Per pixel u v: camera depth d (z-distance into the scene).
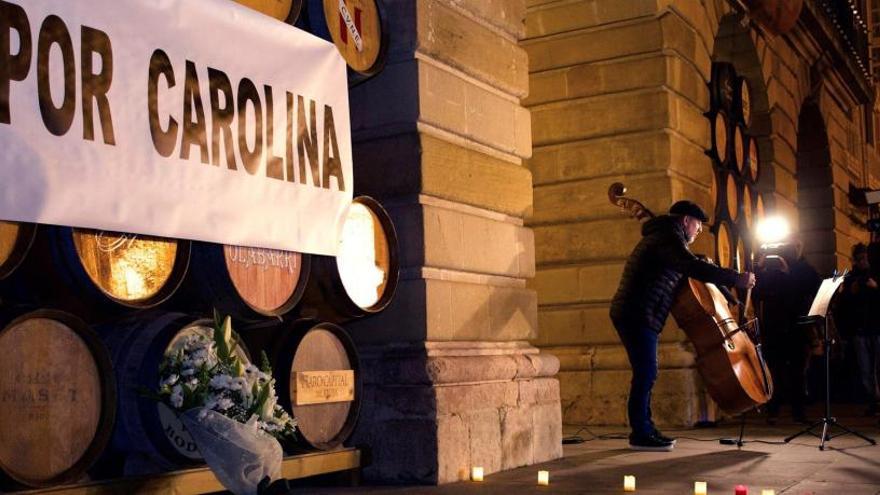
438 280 6.64
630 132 10.33
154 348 4.60
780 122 15.18
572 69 10.61
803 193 19.33
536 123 10.73
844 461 7.19
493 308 7.19
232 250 5.15
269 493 4.71
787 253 11.11
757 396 7.76
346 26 6.18
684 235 8.09
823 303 8.00
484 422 6.77
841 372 14.85
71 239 4.24
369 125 6.71
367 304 6.14
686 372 10.05
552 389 7.66
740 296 11.41
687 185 10.59
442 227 6.71
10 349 4.11
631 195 10.28
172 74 4.72
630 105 10.33
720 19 12.09
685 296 7.87
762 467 6.89
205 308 5.26
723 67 11.82
